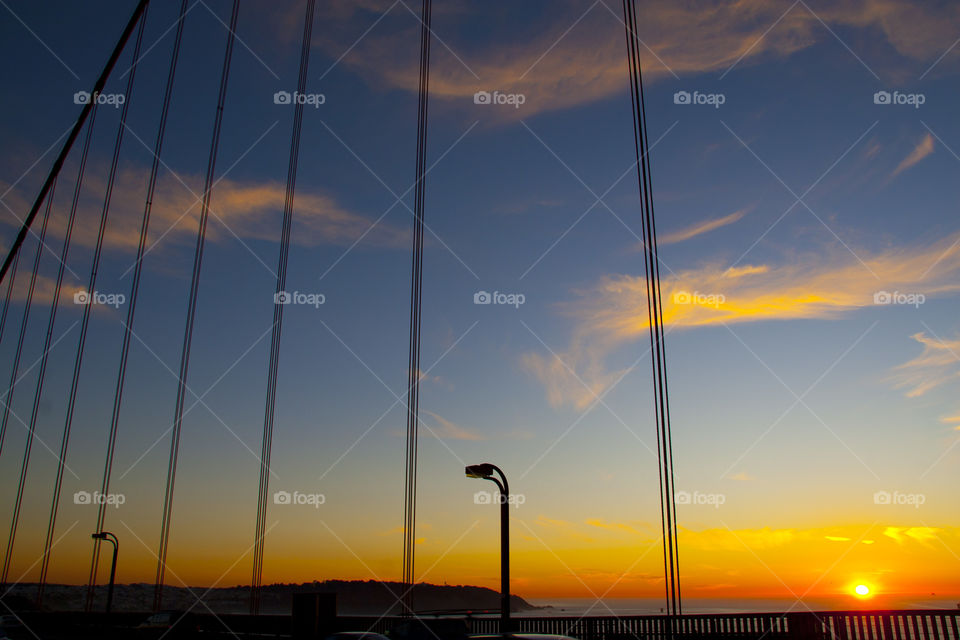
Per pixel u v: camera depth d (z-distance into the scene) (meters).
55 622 29.17
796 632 14.16
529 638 8.27
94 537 28.34
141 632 24.05
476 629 17.55
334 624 18.48
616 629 16.25
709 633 15.09
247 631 21.88
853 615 13.52
